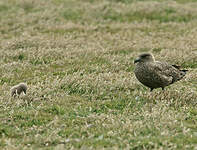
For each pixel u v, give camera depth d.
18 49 28.23
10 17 39.41
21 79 22.34
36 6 42.88
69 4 43.78
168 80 18.72
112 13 40.50
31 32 34.25
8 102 17.58
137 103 18.00
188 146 13.26
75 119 15.91
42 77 22.20
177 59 25.95
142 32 34.91
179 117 16.05
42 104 17.59
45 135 14.41
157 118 15.71
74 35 33.34
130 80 20.98
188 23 38.12
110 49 29.08
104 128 14.95
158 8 41.59
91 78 20.89
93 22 38.22
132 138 13.88
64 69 24.16
